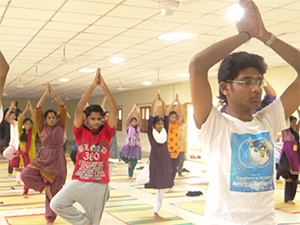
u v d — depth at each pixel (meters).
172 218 4.72
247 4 1.35
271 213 1.34
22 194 6.20
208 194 1.38
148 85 14.25
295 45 6.84
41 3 4.47
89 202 3.19
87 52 7.64
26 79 12.55
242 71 1.36
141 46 7.03
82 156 3.26
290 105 1.50
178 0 3.71
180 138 8.59
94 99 21.48
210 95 1.34
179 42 6.67
